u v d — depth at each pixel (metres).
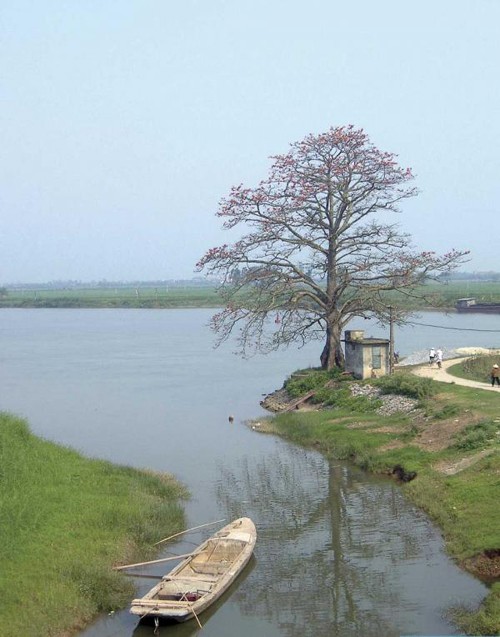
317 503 25.61
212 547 20.59
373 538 22.03
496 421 28.94
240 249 43.25
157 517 23.30
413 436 30.89
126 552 20.67
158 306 176.25
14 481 23.72
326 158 42.53
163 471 29.88
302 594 18.72
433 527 22.41
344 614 17.58
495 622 15.78
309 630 16.94
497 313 107.62
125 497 24.58
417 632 16.47
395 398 36.91
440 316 107.69
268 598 18.58
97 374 61.19
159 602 16.84
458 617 16.69
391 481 27.59
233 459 32.12
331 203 43.00
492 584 18.16
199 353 77.56
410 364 48.34
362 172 41.97
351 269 43.84
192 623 16.98
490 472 24.11
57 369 64.81
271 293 43.16
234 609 18.08
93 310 176.12
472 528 20.84
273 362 69.19
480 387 36.94
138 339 94.88
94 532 21.25
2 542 19.17
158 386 53.91
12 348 84.62
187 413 43.06
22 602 16.77
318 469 30.00
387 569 19.83
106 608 17.75
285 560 20.83
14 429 28.66
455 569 19.33
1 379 58.62
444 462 26.89
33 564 18.55
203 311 161.88
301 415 38.81
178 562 20.38
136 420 41.12
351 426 34.81
